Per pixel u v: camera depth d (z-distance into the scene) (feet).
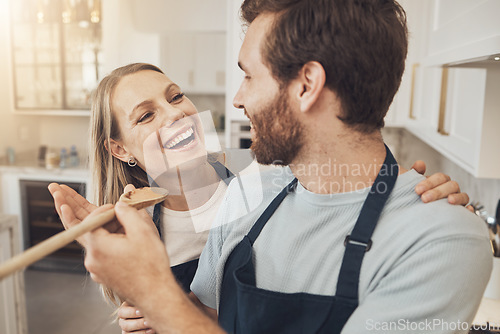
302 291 1.96
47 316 8.27
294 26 1.79
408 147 8.77
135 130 2.52
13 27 10.73
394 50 1.86
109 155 2.68
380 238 1.87
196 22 10.07
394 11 1.90
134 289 1.52
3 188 10.32
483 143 3.47
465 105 4.02
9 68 10.94
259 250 2.16
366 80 1.82
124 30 10.07
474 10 2.82
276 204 2.27
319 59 1.79
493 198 4.80
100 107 2.60
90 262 1.51
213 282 2.48
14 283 5.92
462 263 1.70
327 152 1.97
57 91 10.78
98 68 10.47
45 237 10.44
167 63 11.34
